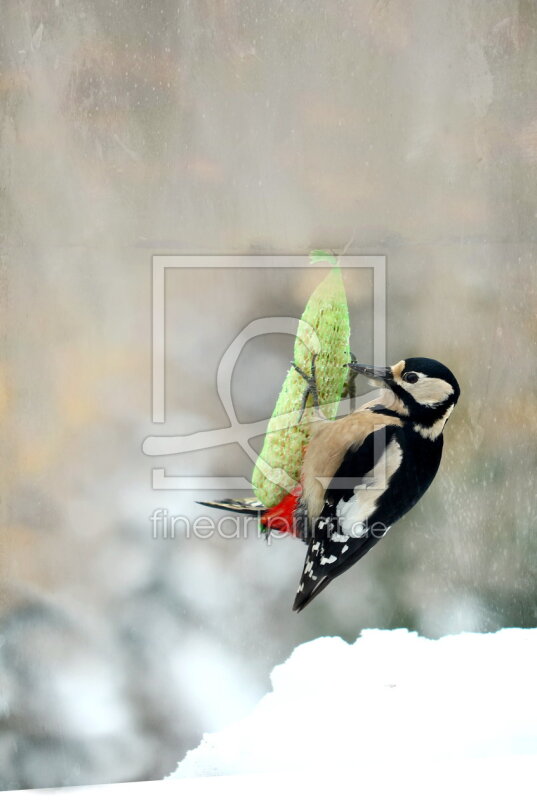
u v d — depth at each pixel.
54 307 6.69
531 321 6.92
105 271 6.66
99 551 6.77
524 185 6.79
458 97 6.77
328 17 6.62
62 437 6.75
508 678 6.65
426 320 6.76
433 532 7.04
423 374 6.05
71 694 6.76
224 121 6.59
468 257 6.84
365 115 6.69
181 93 6.59
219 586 6.80
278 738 6.45
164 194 6.62
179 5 6.56
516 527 7.07
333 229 6.66
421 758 6.34
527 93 6.87
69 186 6.64
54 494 6.76
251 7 6.57
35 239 6.68
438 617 7.04
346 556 6.11
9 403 6.71
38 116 6.63
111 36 6.59
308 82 6.62
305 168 6.63
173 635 6.79
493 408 6.96
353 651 6.87
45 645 6.77
